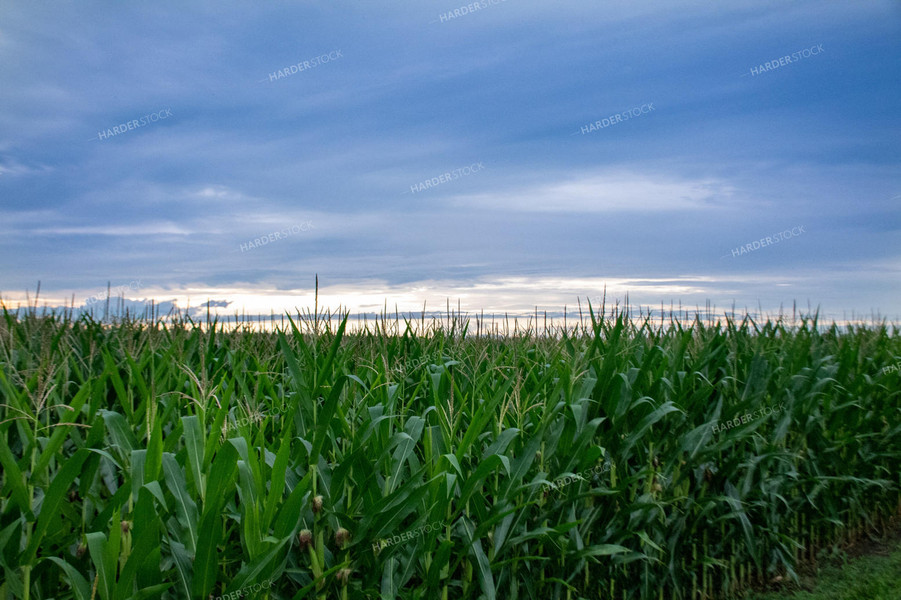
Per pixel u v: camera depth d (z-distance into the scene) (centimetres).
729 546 527
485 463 324
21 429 314
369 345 529
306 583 299
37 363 457
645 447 473
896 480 710
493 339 631
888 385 698
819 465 612
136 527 245
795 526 595
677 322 684
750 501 541
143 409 343
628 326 596
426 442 345
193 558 259
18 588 254
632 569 457
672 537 466
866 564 578
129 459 303
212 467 258
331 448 345
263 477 283
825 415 627
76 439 336
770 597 506
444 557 317
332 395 309
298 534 301
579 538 398
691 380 509
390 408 356
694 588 487
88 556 272
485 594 336
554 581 392
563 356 546
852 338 816
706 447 489
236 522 301
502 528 355
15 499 256
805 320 736
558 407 400
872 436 662
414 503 307
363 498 319
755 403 546
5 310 489
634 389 470
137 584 246
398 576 320
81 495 289
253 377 470
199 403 316
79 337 581
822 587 527
